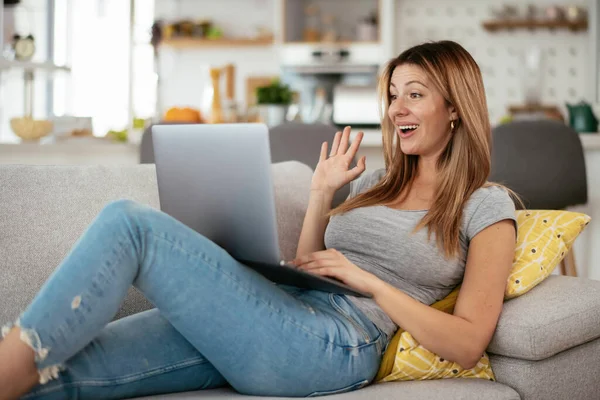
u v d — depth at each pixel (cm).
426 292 177
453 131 185
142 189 200
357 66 780
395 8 811
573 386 173
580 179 352
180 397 152
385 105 194
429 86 183
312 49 788
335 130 316
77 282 133
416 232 177
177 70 834
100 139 365
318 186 197
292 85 799
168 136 158
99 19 698
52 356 132
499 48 800
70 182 190
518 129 353
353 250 186
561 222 190
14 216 179
